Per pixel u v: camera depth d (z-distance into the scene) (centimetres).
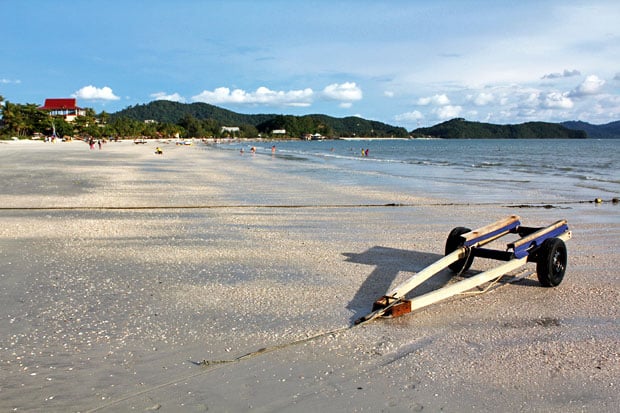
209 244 930
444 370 428
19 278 683
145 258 812
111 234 1011
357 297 622
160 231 1055
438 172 3203
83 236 984
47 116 13288
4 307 566
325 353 457
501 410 366
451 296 626
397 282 690
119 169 3088
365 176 2795
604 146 11881
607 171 3372
